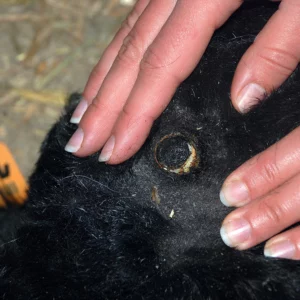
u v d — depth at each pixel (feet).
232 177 0.85
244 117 0.86
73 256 0.88
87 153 0.92
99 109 0.93
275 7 0.95
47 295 0.88
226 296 0.85
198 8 0.88
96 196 0.88
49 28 1.70
